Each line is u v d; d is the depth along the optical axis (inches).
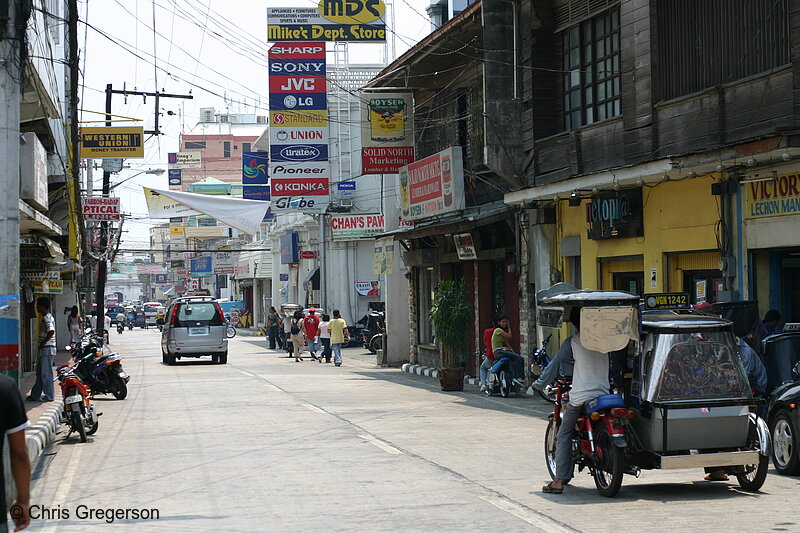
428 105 1323.8
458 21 1030.4
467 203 1218.0
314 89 1398.9
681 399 414.0
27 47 756.0
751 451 416.2
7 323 740.7
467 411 798.5
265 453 558.9
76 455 575.2
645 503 400.5
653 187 792.9
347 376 1251.2
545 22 956.0
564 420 426.6
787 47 648.4
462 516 375.6
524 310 993.5
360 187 1920.5
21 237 1076.5
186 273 4864.7
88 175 1776.6
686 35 750.5
